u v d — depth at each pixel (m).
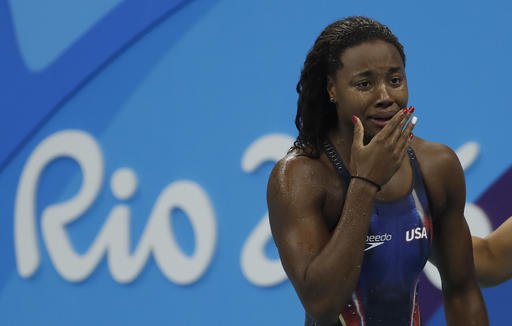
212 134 16.23
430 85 15.55
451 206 8.82
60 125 16.92
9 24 17.30
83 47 16.91
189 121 16.36
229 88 16.25
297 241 8.22
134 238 16.38
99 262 16.48
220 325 15.89
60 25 17.05
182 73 16.47
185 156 16.31
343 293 7.98
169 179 16.31
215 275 15.95
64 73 16.97
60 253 16.69
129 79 16.69
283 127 15.95
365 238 8.04
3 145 17.16
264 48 16.19
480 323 9.11
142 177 16.44
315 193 8.34
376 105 8.06
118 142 16.64
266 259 15.74
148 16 16.62
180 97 16.44
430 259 9.32
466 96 15.41
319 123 8.55
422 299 15.27
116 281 16.38
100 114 16.77
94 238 16.55
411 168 8.54
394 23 15.79
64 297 16.67
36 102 17.06
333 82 8.32
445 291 9.26
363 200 8.01
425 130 15.53
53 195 16.88
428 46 15.61
